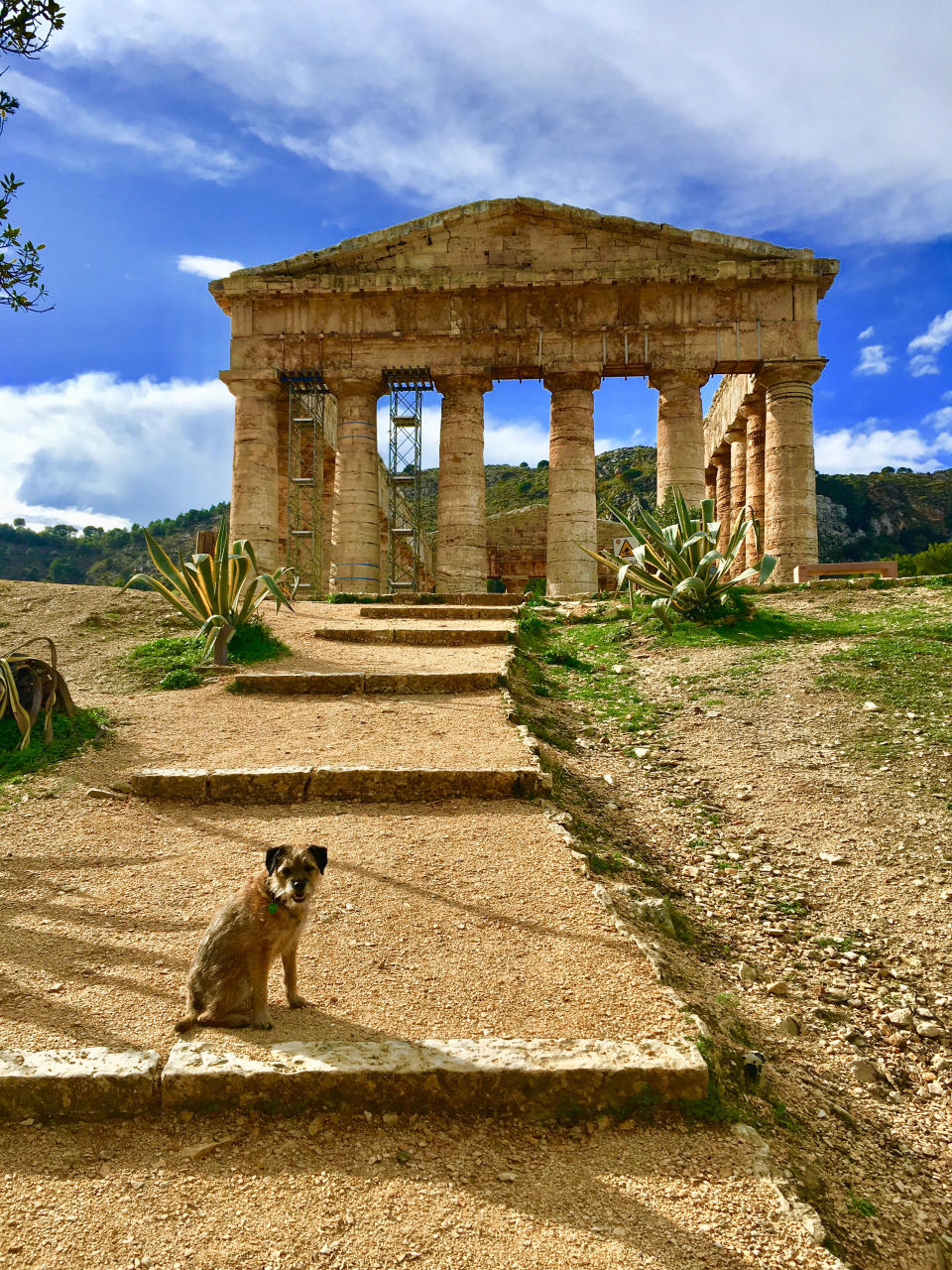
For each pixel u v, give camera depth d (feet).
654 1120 12.30
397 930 16.74
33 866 19.34
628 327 85.56
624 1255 9.88
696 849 23.00
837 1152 12.94
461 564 86.38
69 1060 12.42
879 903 20.29
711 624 44.57
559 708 34.47
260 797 23.48
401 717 30.60
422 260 88.58
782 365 84.23
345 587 87.30
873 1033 16.22
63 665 37.68
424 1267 9.62
